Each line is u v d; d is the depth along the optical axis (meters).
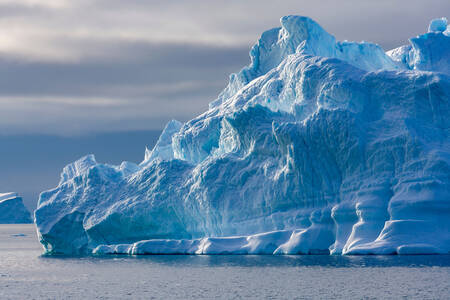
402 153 136.12
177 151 188.50
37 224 177.62
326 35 182.00
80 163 197.88
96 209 172.38
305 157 142.12
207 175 157.75
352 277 110.50
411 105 144.50
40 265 158.00
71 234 177.50
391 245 125.12
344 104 147.00
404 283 103.38
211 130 178.38
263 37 194.50
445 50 171.00
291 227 144.75
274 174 148.88
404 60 187.75
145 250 161.75
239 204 152.00
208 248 149.50
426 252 123.31
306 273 117.12
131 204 165.88
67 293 109.81
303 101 154.62
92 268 142.88
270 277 115.19
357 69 155.12
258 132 153.75
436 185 129.25
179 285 112.44
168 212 162.88
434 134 141.00
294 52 184.25
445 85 143.75
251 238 146.62
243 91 183.12
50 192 186.88
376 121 143.75
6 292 113.25
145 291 108.25
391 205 130.38
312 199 142.38
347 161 139.00
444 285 101.19
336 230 137.62
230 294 102.19
